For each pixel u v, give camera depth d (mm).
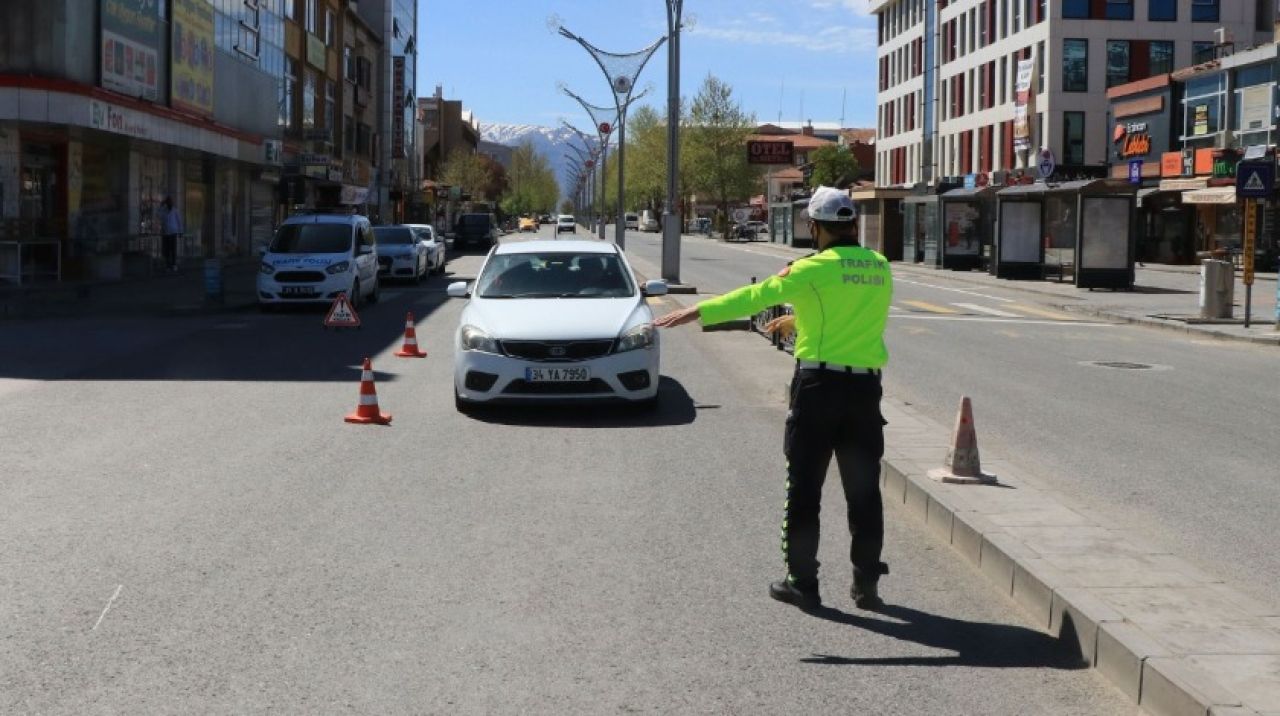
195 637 5156
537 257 12711
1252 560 6598
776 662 4945
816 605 5668
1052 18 56062
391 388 13109
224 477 8453
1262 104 43469
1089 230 32688
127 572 6113
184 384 13250
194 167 39438
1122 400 12891
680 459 9328
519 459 9250
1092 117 56688
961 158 67438
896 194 53312
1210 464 9367
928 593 5957
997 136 61906
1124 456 9664
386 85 78312
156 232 35844
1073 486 8500
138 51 31188
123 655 4926
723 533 7066
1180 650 4559
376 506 7629
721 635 5277
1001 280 37562
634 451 9641
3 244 25672
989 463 8344
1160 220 50125
